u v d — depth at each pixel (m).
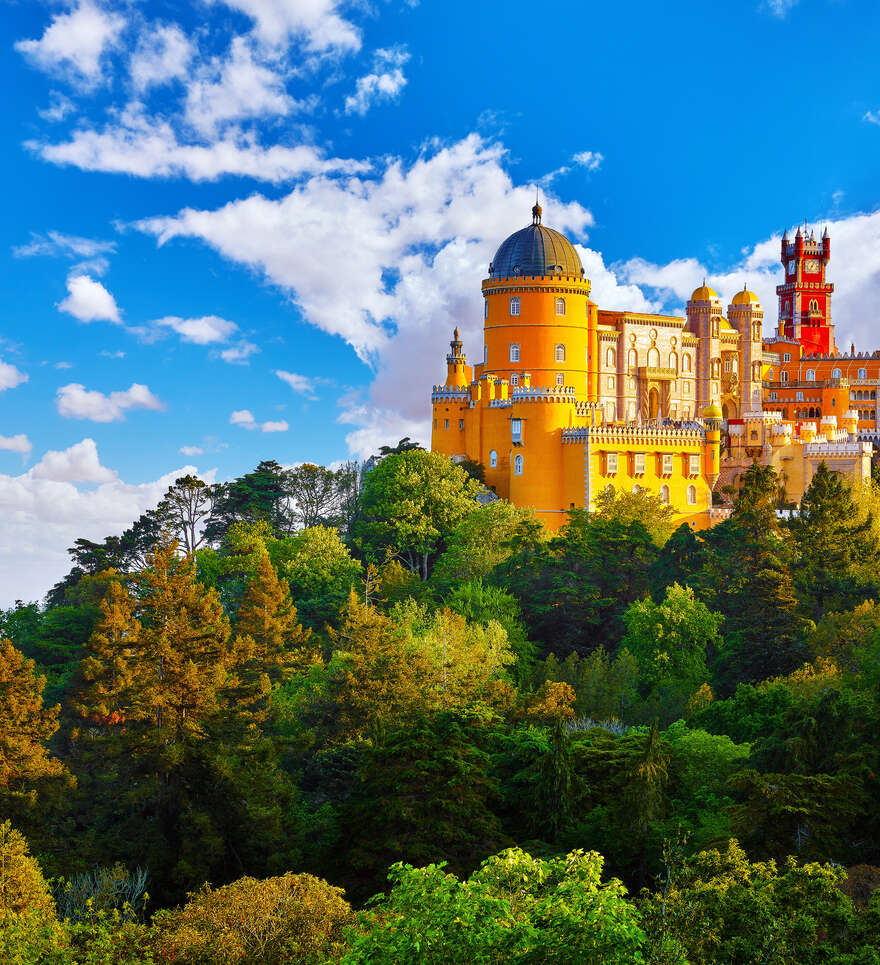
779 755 62.44
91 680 85.94
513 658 99.75
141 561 163.00
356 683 82.88
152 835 68.06
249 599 102.75
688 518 154.62
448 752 63.47
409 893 35.19
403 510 147.12
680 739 69.44
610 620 119.56
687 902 36.84
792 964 34.97
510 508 141.88
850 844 54.91
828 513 118.38
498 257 169.38
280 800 72.31
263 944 44.19
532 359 164.88
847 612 98.38
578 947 31.25
